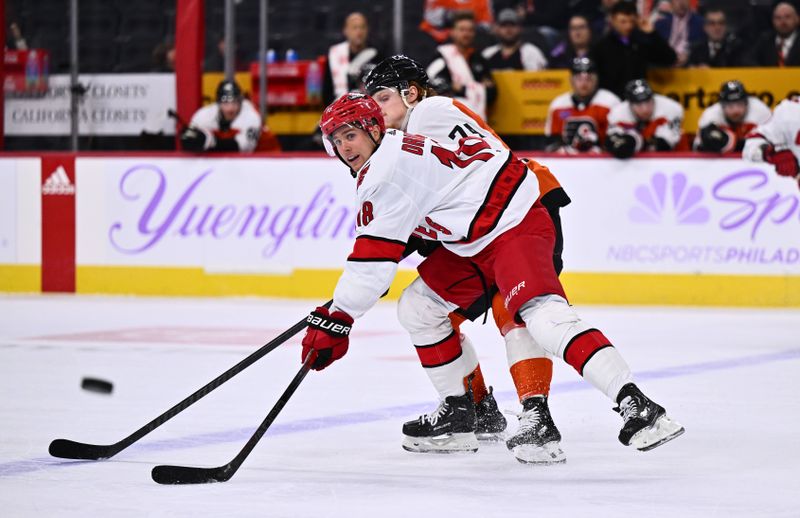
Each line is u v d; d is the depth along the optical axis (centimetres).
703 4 3641
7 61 3534
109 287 3331
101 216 3325
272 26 3856
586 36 3272
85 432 1350
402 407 1533
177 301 3150
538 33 3522
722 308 2956
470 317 1256
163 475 1055
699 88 3222
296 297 3203
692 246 2988
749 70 3195
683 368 1902
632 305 3023
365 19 3312
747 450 1229
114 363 1977
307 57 3797
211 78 3569
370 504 978
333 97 3341
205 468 1068
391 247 1135
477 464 1171
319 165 3170
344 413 1487
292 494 1020
